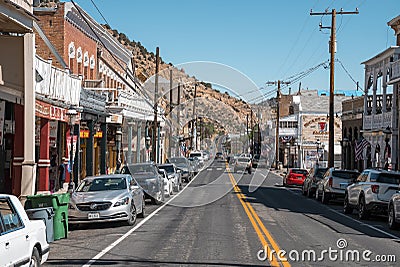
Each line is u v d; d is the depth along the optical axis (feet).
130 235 52.85
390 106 147.54
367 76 152.25
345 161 176.24
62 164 102.58
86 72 129.39
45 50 101.45
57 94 87.66
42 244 33.65
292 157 258.57
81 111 100.27
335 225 62.64
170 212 75.05
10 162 82.17
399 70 122.52
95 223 62.34
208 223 61.98
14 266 28.66
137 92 168.25
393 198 60.23
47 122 87.81
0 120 76.23
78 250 44.47
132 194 62.13
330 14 124.57
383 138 136.05
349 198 76.28
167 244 46.78
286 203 92.99
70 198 59.06
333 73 121.80
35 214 47.19
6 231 28.89
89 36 130.93
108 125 136.77
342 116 181.27
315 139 256.73
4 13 55.72
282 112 302.86
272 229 57.00
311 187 105.70
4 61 63.82
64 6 111.75
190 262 38.45
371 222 67.82
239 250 43.50
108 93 128.88
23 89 64.18
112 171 144.36
